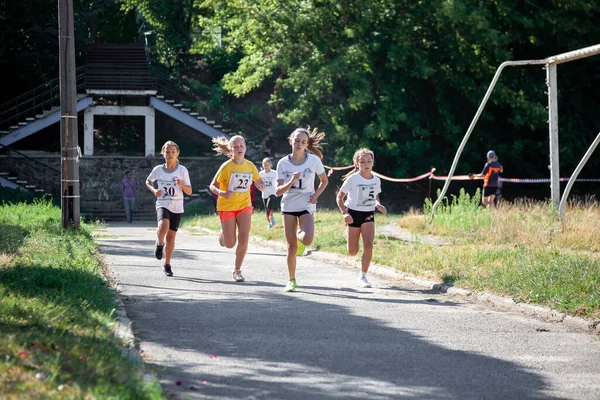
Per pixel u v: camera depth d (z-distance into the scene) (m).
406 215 36.53
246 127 63.72
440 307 13.61
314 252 22.98
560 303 12.74
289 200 15.26
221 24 59.44
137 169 58.56
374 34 53.09
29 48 64.75
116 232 34.75
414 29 52.59
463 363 9.38
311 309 13.09
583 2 53.22
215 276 17.66
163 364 8.85
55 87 60.91
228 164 16.53
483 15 51.41
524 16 53.22
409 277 17.11
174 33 71.25
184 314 12.34
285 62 53.84
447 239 24.91
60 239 21.50
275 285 16.23
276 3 54.19
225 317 12.13
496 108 57.16
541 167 57.41
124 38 78.62
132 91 58.44
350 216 15.92
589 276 14.21
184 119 60.38
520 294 13.69
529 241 21.77
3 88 65.94
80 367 7.30
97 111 58.56
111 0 69.75
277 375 8.55
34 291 11.92
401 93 54.09
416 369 9.02
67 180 25.23
